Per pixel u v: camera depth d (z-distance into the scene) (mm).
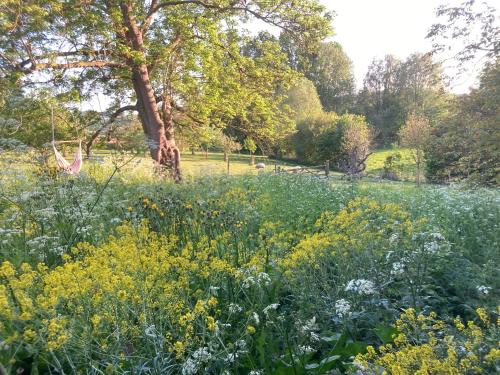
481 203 7949
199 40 16469
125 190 8719
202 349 2896
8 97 12148
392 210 5707
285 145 42781
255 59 18578
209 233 5430
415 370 2467
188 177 11367
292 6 16766
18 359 3023
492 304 4102
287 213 7395
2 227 5492
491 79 11211
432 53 12430
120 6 15539
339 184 11945
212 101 17109
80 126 15141
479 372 2434
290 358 3371
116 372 2830
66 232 5461
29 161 7918
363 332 3916
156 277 3521
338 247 4359
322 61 66812
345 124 39469
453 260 4867
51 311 2785
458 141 12141
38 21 13617
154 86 17484
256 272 3809
